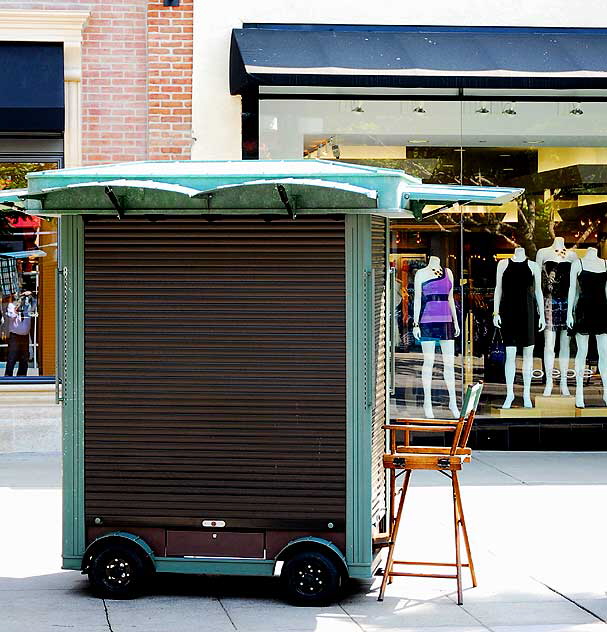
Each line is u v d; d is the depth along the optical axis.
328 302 7.48
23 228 13.89
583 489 11.65
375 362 7.78
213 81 13.76
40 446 13.70
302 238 7.50
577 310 14.53
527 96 14.18
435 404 14.34
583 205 14.43
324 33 13.75
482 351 14.41
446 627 7.02
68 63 13.66
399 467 7.86
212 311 7.56
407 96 14.01
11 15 13.43
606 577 8.25
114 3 13.77
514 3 14.15
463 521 7.93
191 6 13.73
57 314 7.68
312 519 7.48
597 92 14.28
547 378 14.52
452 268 14.30
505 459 13.73
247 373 7.53
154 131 13.70
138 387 7.61
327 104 13.89
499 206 14.32
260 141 13.82
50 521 9.98
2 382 13.68
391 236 14.26
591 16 14.24
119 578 7.60
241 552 7.53
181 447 7.57
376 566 7.88
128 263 7.62
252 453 7.52
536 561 8.69
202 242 7.57
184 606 7.44
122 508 7.61
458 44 13.61
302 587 7.46
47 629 6.89
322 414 7.47
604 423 14.59
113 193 7.37
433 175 14.10
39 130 13.52
